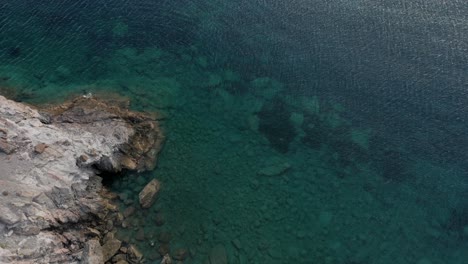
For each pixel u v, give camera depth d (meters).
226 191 23.36
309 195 23.48
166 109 26.95
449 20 31.94
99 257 19.36
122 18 32.88
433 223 22.48
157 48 31.05
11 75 28.20
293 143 25.81
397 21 32.19
